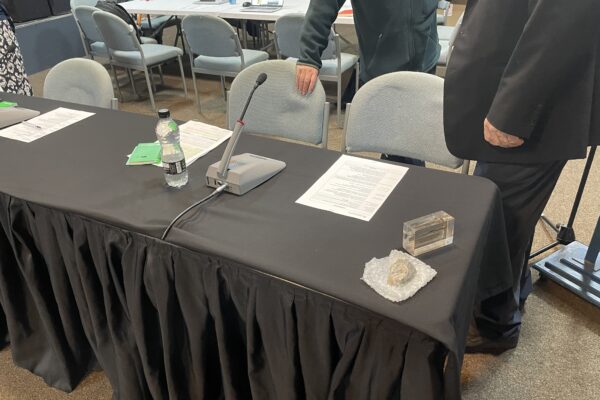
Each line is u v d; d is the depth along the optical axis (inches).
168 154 46.4
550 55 36.5
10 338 58.1
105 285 46.3
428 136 60.6
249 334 39.7
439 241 37.0
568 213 87.4
